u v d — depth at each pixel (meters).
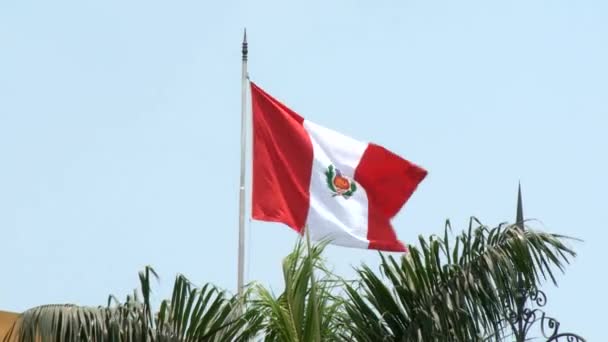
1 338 31.14
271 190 30.14
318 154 30.20
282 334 25.73
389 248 29.81
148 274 24.80
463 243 26.42
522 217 27.05
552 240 26.55
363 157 30.08
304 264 25.98
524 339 26.27
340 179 30.08
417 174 29.84
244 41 31.28
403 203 29.92
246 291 25.80
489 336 26.11
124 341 24.36
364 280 26.19
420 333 25.67
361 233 29.84
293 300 25.83
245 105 30.72
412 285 26.12
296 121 30.47
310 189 30.06
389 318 26.05
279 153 30.33
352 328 25.98
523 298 26.39
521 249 26.42
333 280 26.14
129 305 24.59
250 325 25.58
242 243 29.75
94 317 24.25
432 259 26.28
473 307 26.06
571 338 26.27
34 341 23.92
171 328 24.91
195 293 25.19
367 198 30.06
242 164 30.39
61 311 24.08
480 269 26.27
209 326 25.14
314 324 25.59
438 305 26.03
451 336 25.91
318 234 29.81
